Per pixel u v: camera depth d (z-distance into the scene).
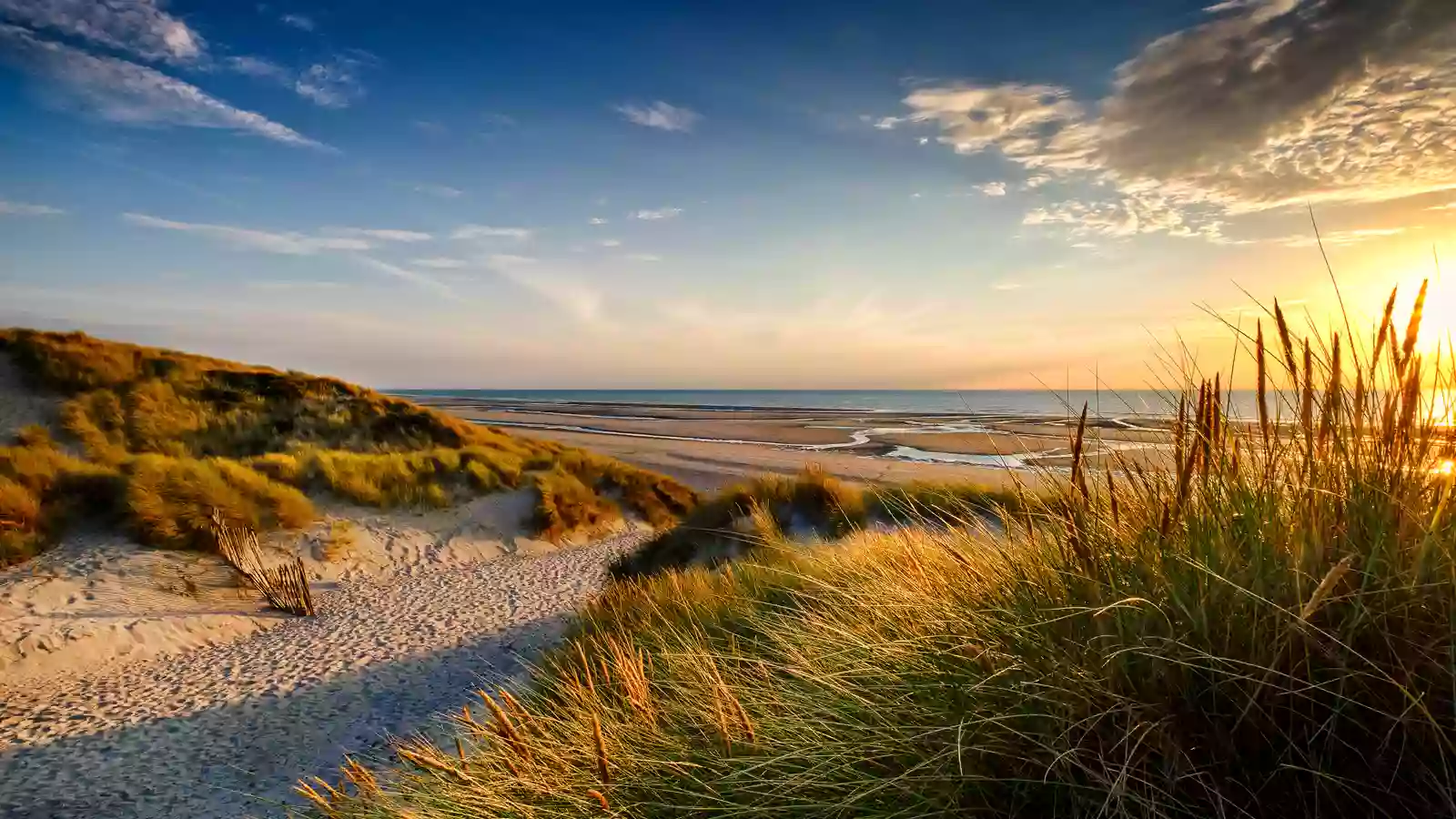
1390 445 1.88
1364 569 1.72
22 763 6.60
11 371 20.88
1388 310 1.87
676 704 3.29
